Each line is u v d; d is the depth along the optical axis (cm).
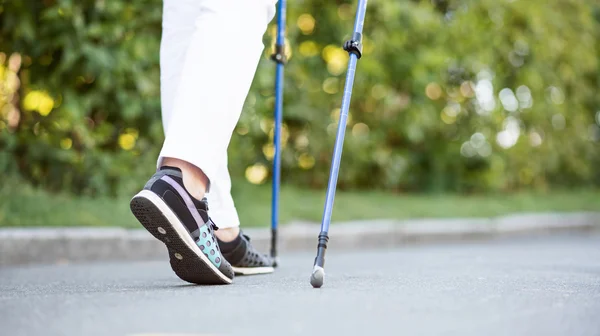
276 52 293
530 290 186
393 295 170
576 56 1022
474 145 920
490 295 173
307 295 171
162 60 245
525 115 994
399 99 813
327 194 198
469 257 391
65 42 512
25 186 499
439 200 770
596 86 1161
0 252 383
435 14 784
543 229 723
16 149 527
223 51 201
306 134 759
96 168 534
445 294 172
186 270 207
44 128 534
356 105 812
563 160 1123
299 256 439
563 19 990
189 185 200
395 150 872
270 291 181
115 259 424
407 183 902
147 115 564
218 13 203
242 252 251
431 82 801
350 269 298
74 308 156
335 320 141
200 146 197
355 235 545
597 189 1218
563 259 366
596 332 136
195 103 198
